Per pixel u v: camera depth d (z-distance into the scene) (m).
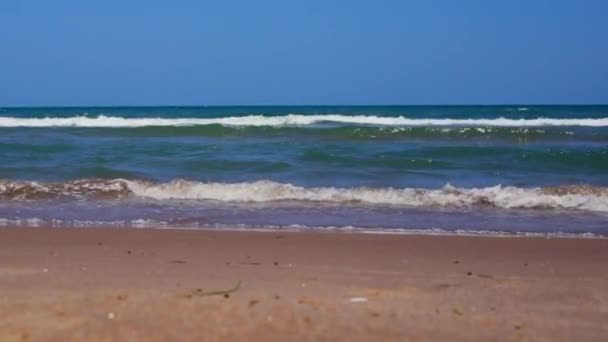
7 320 4.70
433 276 6.41
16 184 12.60
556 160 16.55
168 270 6.52
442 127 25.84
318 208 11.02
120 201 11.66
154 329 4.54
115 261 6.95
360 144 20.58
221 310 4.99
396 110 77.75
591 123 30.16
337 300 5.36
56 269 6.50
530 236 8.77
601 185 13.16
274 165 15.59
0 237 8.37
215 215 10.36
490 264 7.05
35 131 25.45
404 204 11.43
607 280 6.30
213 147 19.31
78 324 4.62
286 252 7.57
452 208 11.11
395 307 5.19
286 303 5.21
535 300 5.51
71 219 9.97
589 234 8.99
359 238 8.46
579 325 4.82
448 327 4.71
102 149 18.66
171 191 12.31
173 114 66.31
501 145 20.70
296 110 85.12
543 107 90.88
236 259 7.15
